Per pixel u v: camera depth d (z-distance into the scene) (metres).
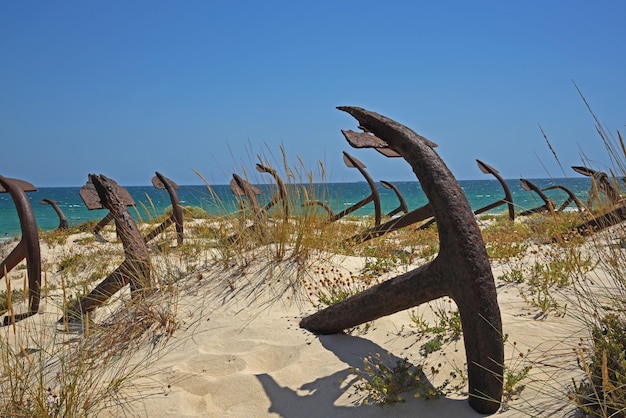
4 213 35.16
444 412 2.89
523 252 6.05
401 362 3.43
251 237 5.91
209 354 3.77
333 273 5.34
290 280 5.11
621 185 3.45
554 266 4.85
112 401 3.18
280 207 5.86
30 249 4.88
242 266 5.45
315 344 3.77
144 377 3.50
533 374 3.17
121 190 5.39
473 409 2.88
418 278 3.05
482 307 2.71
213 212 6.00
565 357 3.29
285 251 5.79
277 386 3.26
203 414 3.04
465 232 2.77
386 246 6.73
